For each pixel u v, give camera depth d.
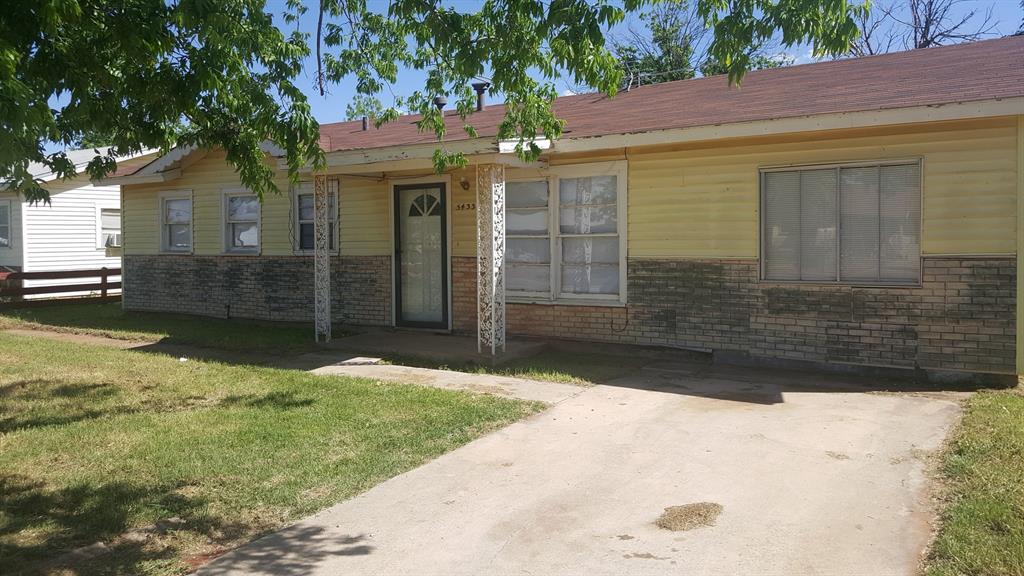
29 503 4.86
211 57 5.72
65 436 6.33
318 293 11.43
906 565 3.92
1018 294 7.97
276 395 7.88
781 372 9.10
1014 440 5.82
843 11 5.22
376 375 8.99
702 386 8.32
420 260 12.30
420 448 6.04
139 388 8.27
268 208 14.02
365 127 15.60
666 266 10.05
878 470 5.37
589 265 10.77
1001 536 4.12
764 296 9.41
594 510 4.75
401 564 4.05
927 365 8.48
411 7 6.71
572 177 10.75
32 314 15.92
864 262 8.83
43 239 20.48
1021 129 7.84
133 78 5.71
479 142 9.93
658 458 5.75
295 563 4.07
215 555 4.19
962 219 8.20
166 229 15.74
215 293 14.90
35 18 4.73
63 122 6.06
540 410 7.23
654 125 9.63
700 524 4.50
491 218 9.89
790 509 4.70
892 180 8.60
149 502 4.88
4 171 5.03
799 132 8.57
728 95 10.95
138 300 16.20
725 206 9.60
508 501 4.93
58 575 3.88
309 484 5.23
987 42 11.05
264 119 6.08
